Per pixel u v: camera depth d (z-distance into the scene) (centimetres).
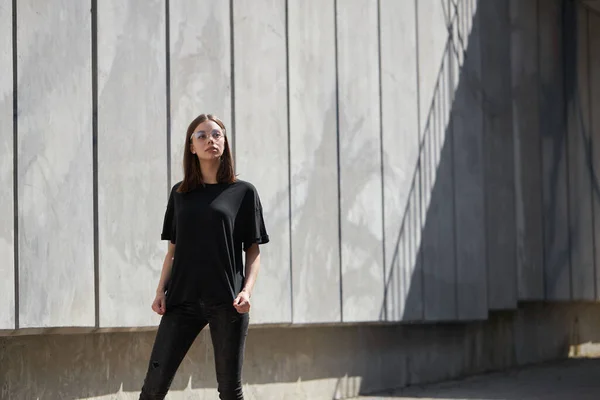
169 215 727
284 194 1170
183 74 1030
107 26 938
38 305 852
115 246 939
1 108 823
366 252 1330
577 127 2106
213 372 1080
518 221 1830
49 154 870
